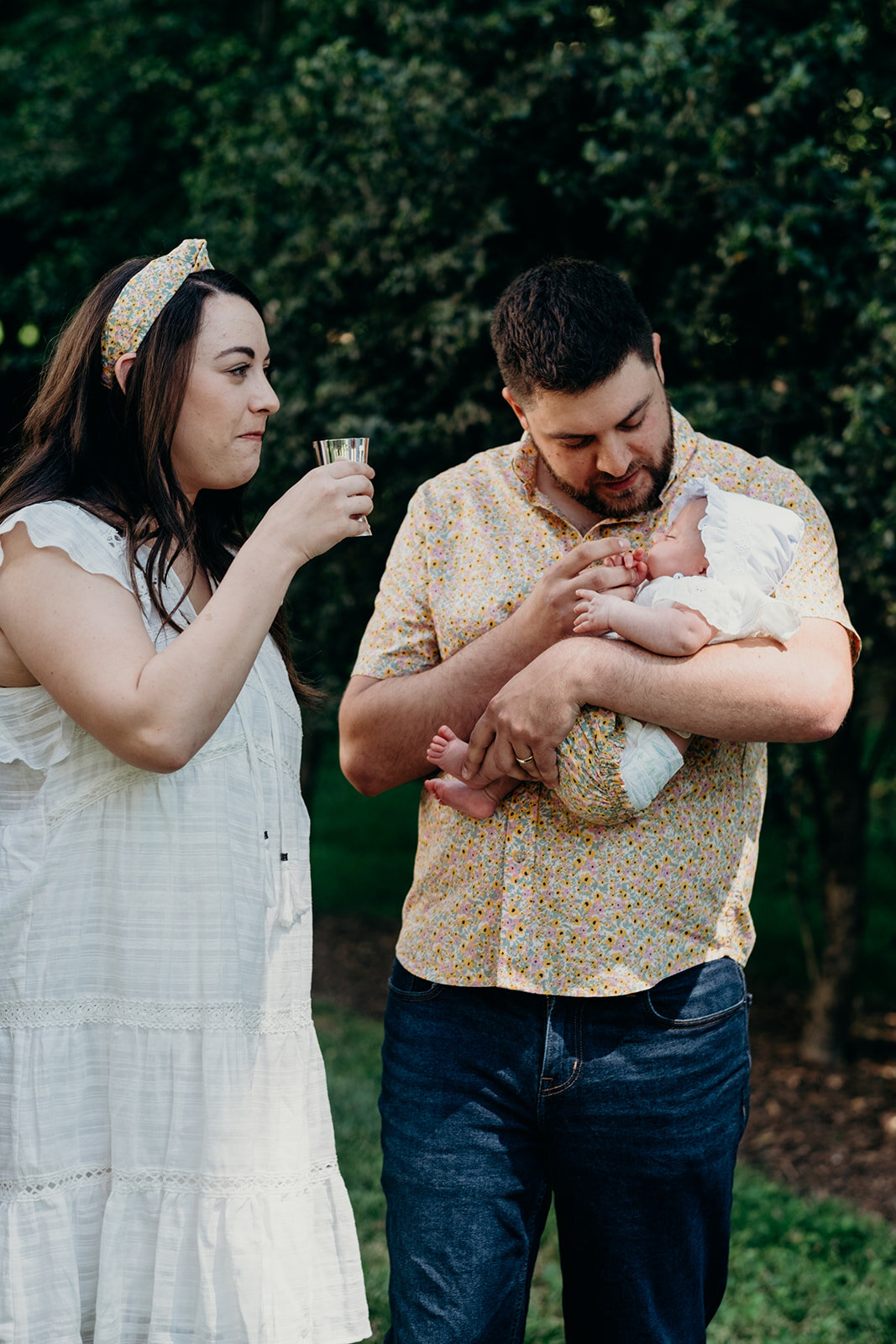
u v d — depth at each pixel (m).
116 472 1.91
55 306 7.05
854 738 5.64
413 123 5.12
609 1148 2.01
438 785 2.10
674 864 2.02
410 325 5.26
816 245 4.64
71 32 8.22
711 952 2.05
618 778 1.92
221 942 1.82
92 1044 1.84
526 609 2.06
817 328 4.88
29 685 1.84
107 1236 1.79
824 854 5.82
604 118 4.95
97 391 1.92
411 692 2.15
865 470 4.46
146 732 1.70
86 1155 1.83
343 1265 1.94
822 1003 5.81
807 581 2.05
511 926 2.02
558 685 1.93
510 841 2.04
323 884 9.20
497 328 2.08
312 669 6.14
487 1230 2.05
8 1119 1.79
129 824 1.83
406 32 5.33
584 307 1.95
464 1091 2.07
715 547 2.02
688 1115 2.01
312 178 5.38
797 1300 3.52
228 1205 1.79
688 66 4.48
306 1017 1.94
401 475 5.39
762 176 4.61
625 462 2.01
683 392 4.82
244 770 1.90
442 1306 2.04
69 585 1.77
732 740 1.94
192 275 1.92
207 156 6.39
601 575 2.02
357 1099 4.92
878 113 4.64
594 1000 2.01
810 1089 5.50
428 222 5.12
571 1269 2.11
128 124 7.68
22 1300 1.76
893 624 4.66
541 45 5.18
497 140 5.01
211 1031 1.81
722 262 4.88
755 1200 4.23
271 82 6.93
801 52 4.57
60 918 1.82
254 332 1.93
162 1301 1.78
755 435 4.90
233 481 1.96
